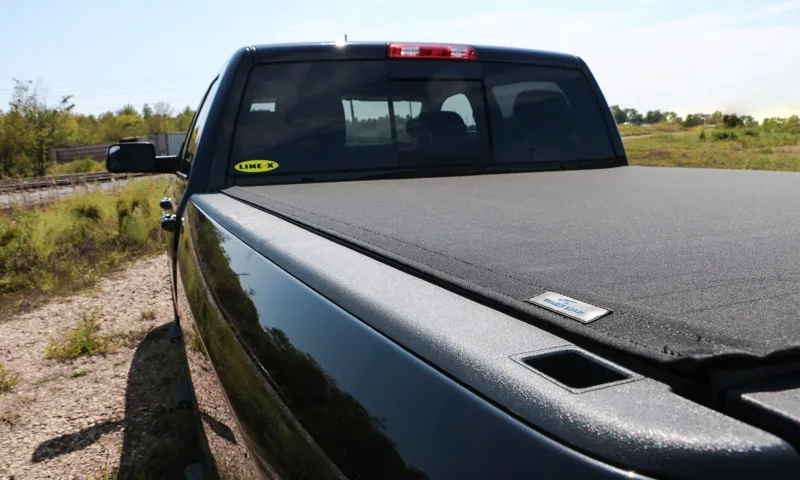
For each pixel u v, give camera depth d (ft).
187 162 9.12
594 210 4.29
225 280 4.13
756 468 1.34
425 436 1.76
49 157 170.09
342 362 2.29
